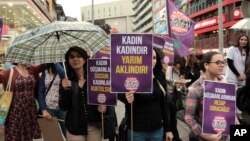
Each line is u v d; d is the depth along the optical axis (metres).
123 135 5.33
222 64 4.69
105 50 7.62
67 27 5.84
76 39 6.88
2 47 13.07
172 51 9.21
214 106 4.46
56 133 6.07
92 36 6.89
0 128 10.21
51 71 7.40
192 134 4.91
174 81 8.06
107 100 5.52
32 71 7.32
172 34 10.66
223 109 4.48
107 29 9.44
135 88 4.88
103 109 5.56
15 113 6.82
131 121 5.00
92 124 5.68
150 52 4.86
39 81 7.41
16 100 6.82
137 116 5.08
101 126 5.73
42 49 6.82
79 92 5.61
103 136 5.70
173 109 7.61
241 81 8.61
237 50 8.66
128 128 5.21
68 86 5.60
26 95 6.87
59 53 6.84
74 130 5.60
